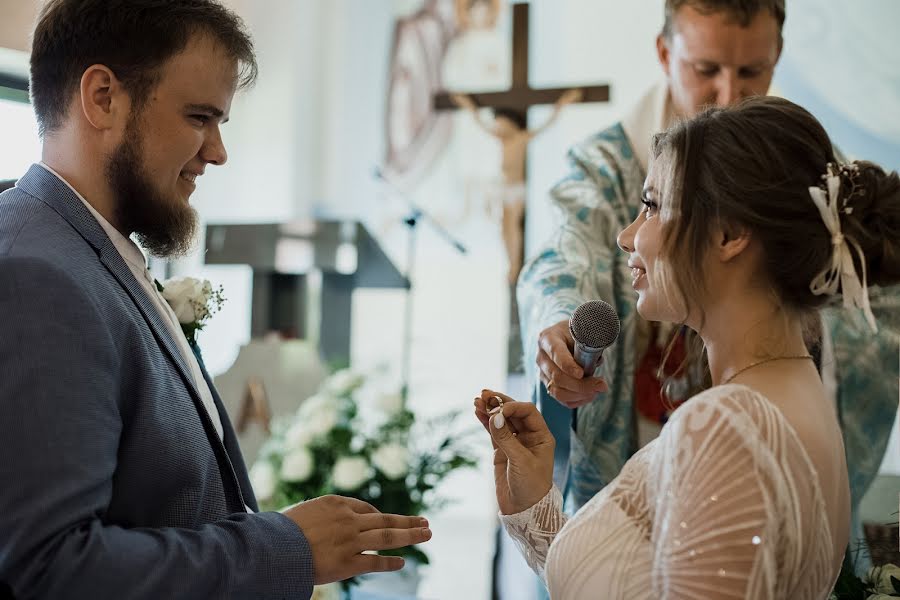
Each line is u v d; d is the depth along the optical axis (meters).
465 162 7.73
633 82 7.29
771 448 1.25
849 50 6.45
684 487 1.27
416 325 7.68
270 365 4.14
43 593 1.35
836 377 2.31
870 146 6.39
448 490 7.31
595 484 2.42
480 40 7.79
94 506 1.41
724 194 1.40
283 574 1.52
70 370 1.43
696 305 1.47
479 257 7.61
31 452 1.37
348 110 8.02
